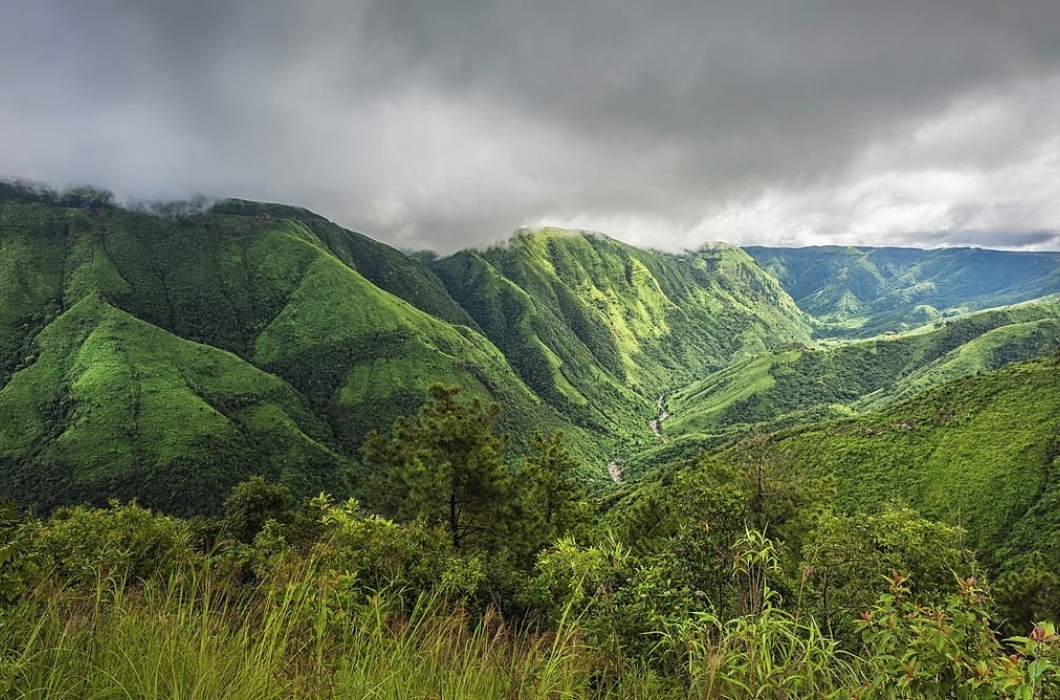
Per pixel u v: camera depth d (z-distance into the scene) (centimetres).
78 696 284
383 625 409
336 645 361
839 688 327
